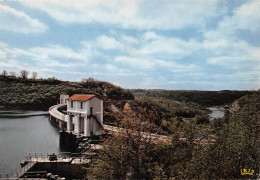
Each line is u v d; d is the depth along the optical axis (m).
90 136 35.16
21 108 94.25
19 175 23.09
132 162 16.83
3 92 101.38
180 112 73.88
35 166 25.52
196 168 11.65
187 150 15.34
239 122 13.69
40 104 100.56
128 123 17.77
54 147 40.28
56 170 25.77
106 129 36.00
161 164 15.59
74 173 25.48
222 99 114.94
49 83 135.50
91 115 36.94
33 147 39.94
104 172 17.83
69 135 37.44
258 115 12.96
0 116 76.94
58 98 108.88
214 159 11.64
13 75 127.38
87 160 26.22
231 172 11.33
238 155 11.41
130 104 62.41
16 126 59.91
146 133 17.89
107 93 101.31
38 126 61.62
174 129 17.67
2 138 45.97
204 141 15.27
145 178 16.14
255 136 11.99
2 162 31.55
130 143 17.08
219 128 16.41
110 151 17.81
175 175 13.85
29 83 123.69
